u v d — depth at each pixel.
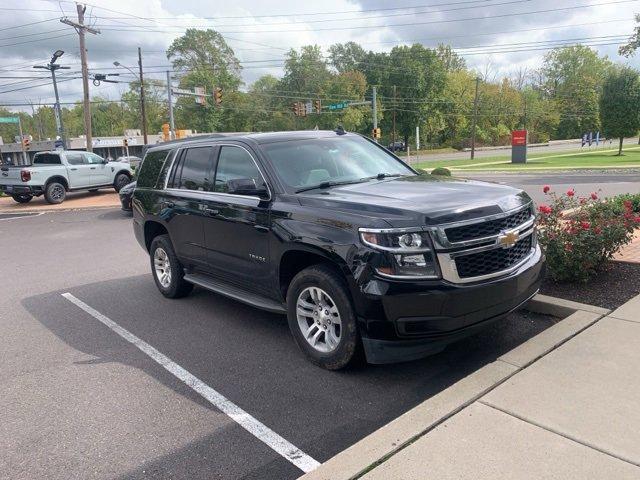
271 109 98.38
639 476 2.55
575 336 4.19
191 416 3.77
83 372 4.64
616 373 3.56
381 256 3.67
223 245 5.28
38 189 20.11
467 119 101.12
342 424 3.56
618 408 3.14
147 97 88.56
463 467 2.71
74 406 4.00
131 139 75.00
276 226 4.47
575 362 3.75
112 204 19.84
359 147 5.65
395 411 3.68
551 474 2.61
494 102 103.56
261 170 4.85
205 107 83.44
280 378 4.30
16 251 11.47
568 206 6.74
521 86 115.06
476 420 3.11
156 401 4.02
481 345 4.64
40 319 6.30
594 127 108.56
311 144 5.29
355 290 3.78
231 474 3.07
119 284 7.87
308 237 4.13
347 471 2.76
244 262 5.03
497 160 46.84
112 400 4.07
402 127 98.06
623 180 20.77
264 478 3.02
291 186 4.66
